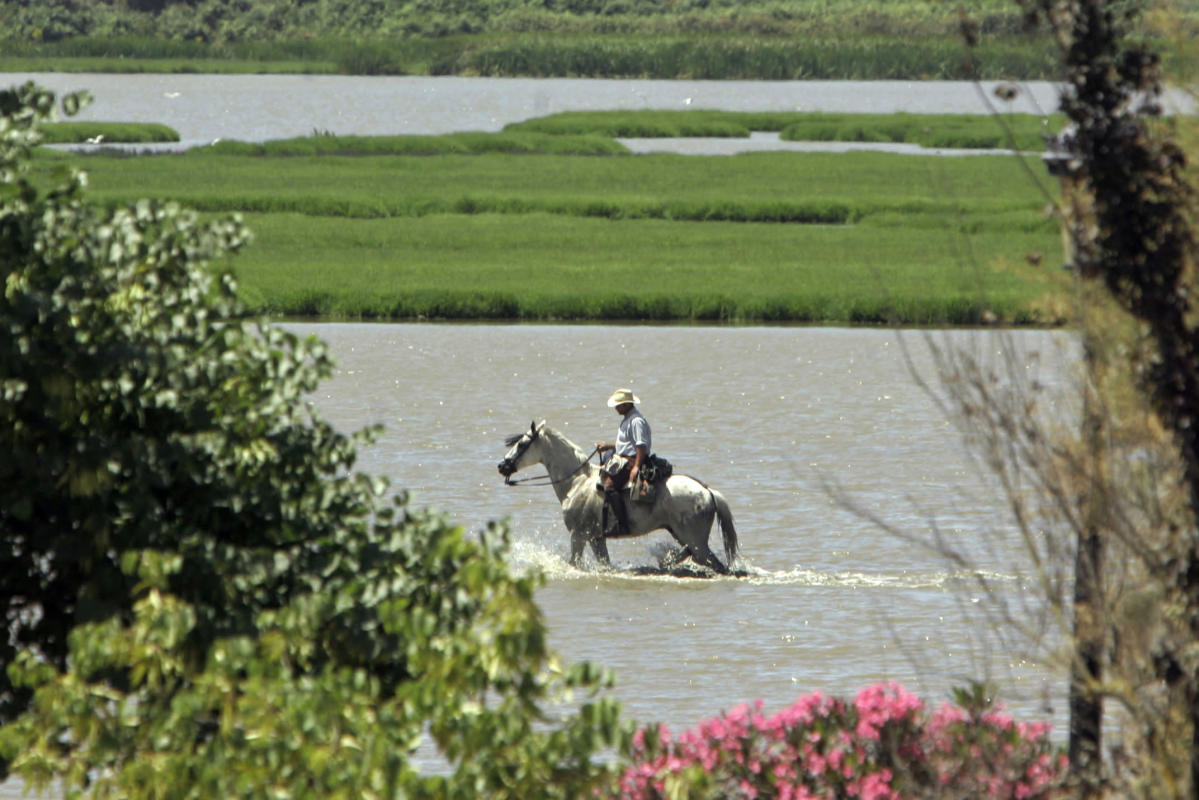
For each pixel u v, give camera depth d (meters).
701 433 31.64
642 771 9.43
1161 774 8.05
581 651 17.12
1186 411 7.83
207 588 8.63
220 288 9.62
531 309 50.44
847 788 9.53
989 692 11.36
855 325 49.03
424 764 13.21
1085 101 7.90
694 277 54.78
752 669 16.28
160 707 8.05
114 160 83.88
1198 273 7.93
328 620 8.52
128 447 8.70
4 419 8.75
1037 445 8.26
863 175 82.12
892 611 18.41
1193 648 7.92
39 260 8.95
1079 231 8.06
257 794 7.34
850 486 26.48
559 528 24.09
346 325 48.22
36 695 8.02
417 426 31.98
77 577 9.25
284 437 9.35
